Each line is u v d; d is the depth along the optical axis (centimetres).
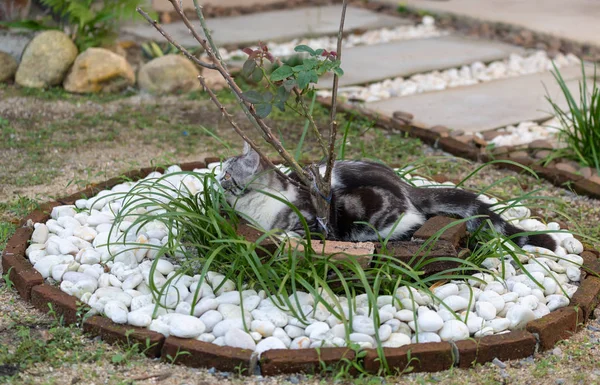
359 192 559
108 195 581
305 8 1437
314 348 450
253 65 492
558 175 739
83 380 439
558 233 608
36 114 891
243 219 555
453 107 954
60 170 739
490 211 573
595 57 1164
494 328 483
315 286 472
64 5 1023
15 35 1036
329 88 1018
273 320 474
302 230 551
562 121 815
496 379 451
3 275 542
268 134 507
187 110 930
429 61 1142
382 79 1060
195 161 748
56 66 972
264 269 490
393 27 1333
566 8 1408
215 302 488
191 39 1188
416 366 454
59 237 576
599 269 555
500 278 532
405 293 501
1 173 724
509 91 1015
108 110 920
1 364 450
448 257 513
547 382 450
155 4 1328
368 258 505
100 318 480
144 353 460
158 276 519
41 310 504
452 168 771
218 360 447
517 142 838
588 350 482
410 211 564
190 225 536
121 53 1070
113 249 554
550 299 514
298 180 564
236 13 1371
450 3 1438
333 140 507
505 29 1301
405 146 821
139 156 782
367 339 461
